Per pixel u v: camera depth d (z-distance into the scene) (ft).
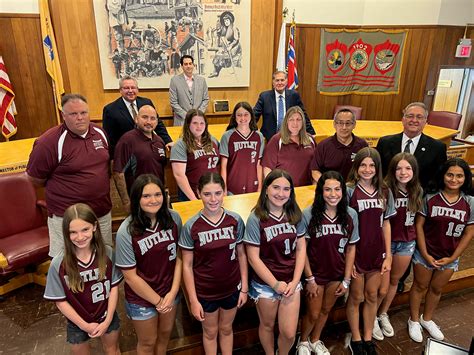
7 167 9.52
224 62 15.90
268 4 15.76
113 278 5.86
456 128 15.46
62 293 5.53
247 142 9.28
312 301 6.93
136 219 5.56
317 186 6.61
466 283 9.80
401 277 8.32
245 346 7.76
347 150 8.14
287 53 16.25
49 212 7.23
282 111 12.17
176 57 15.17
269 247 6.17
